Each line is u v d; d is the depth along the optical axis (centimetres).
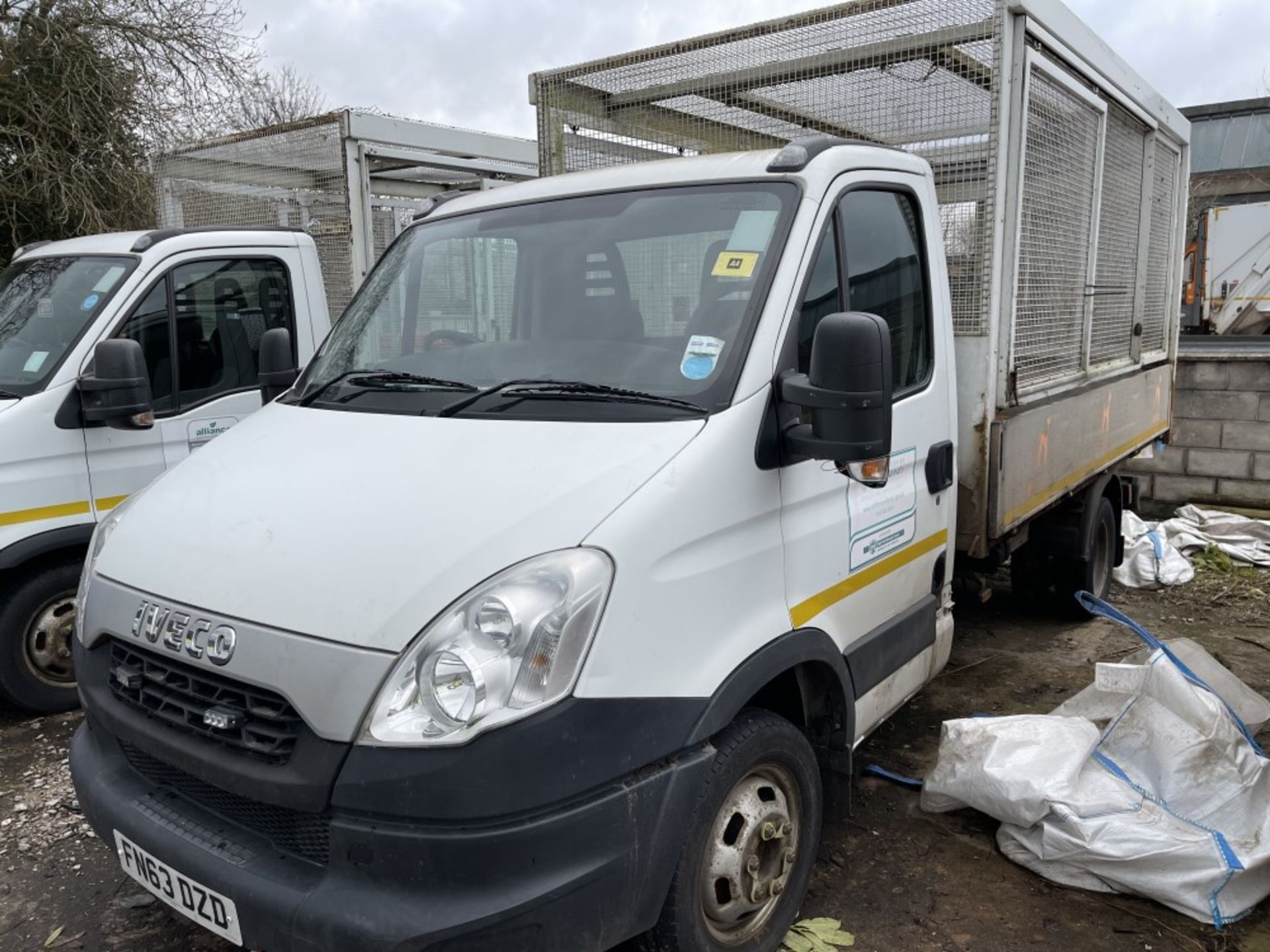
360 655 218
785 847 291
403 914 208
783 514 285
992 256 412
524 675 216
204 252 530
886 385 259
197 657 238
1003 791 345
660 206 327
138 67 968
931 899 335
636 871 231
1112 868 326
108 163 959
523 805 212
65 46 938
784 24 449
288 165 746
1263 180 1568
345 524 248
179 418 512
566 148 536
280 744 224
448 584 223
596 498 240
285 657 224
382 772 211
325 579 233
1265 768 343
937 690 521
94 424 476
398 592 224
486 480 251
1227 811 337
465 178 938
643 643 234
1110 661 562
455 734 210
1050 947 310
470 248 357
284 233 576
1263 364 858
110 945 315
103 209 962
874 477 313
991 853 361
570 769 218
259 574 242
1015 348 440
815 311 305
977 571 475
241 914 226
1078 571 600
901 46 423
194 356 523
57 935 321
